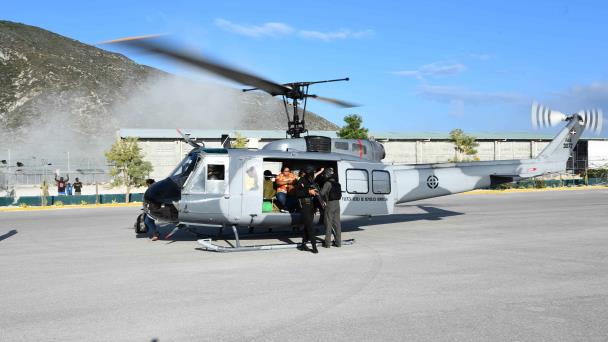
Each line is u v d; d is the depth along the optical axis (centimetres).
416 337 522
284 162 1316
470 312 609
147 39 673
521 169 1594
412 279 789
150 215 1196
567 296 681
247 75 1005
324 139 1285
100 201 3020
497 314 600
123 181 3181
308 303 654
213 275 831
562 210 2036
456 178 1526
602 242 1177
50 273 860
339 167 1272
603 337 521
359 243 1185
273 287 742
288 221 1180
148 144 4278
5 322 582
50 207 2730
